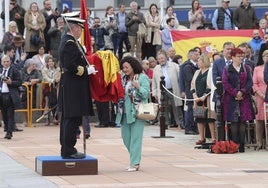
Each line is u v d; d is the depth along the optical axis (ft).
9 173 80.33
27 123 136.15
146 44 157.38
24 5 207.62
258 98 104.47
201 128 106.32
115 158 93.50
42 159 79.20
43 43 147.43
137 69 82.64
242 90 100.22
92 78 79.10
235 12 157.38
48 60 136.67
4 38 141.18
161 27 157.38
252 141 108.06
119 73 80.38
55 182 73.87
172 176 78.28
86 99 78.84
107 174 79.66
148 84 82.79
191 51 124.47
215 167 85.76
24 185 72.28
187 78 122.72
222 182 74.28
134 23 154.92
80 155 79.71
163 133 119.03
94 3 218.38
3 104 115.34
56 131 127.34
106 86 79.36
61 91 79.41
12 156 94.53
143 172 81.30
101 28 153.69
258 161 91.66
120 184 72.74
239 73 100.78
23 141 112.37
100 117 135.33
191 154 98.27
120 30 156.56
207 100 106.42
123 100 82.17
